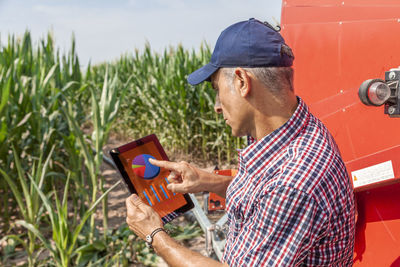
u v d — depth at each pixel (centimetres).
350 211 98
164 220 163
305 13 167
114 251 325
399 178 120
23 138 399
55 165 461
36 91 403
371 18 129
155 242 115
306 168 93
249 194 104
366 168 133
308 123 105
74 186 480
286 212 90
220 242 274
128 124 976
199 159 718
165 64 806
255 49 98
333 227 95
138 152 169
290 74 103
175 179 162
